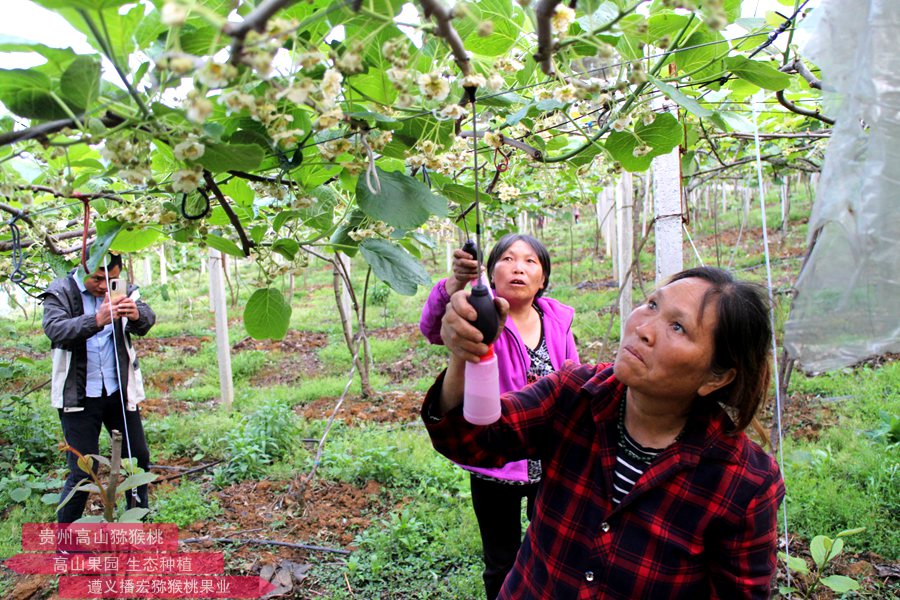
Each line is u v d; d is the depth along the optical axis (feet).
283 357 26.68
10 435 15.07
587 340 23.49
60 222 8.00
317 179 4.59
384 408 18.54
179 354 27.71
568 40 2.97
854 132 4.15
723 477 3.78
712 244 40.88
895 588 8.84
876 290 4.23
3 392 19.70
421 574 9.84
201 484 13.67
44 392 19.99
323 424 17.07
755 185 33.24
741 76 4.92
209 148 3.23
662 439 4.01
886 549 9.70
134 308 9.82
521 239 7.85
